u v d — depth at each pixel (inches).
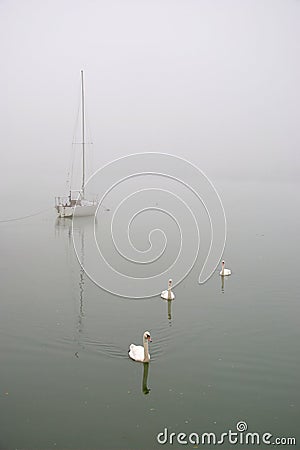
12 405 805.9
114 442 719.1
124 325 1140.5
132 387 857.5
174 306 1278.3
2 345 1023.6
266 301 1314.0
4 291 1419.8
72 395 832.9
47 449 700.0
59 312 1232.8
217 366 927.0
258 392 842.8
